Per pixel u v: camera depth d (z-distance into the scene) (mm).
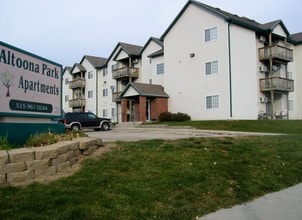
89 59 49406
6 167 5770
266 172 8453
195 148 9922
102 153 8422
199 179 7047
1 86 7660
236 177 7633
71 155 7355
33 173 6188
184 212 5465
